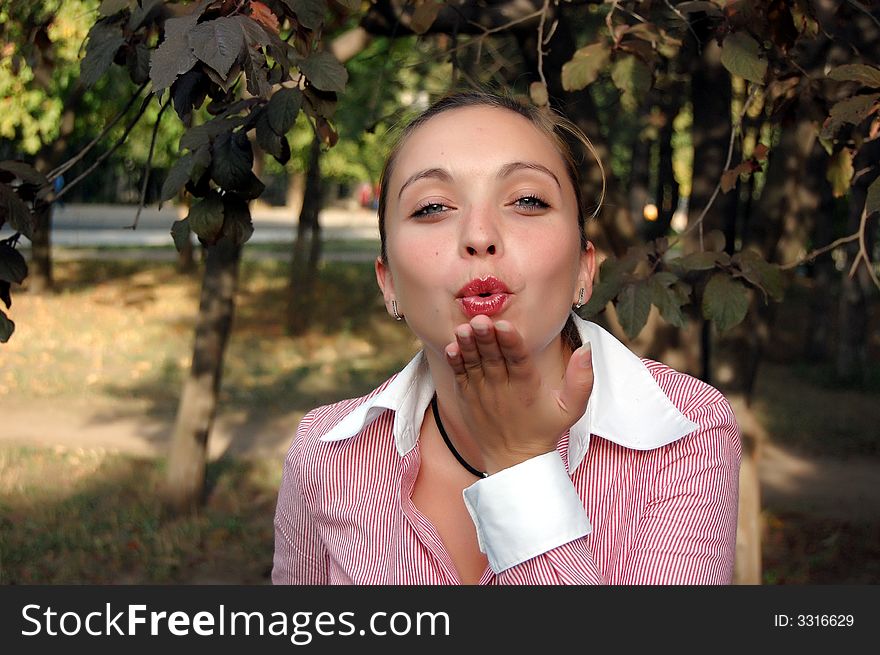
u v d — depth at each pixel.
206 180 2.04
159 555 7.16
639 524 1.18
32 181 2.31
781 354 16.31
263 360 14.25
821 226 15.35
